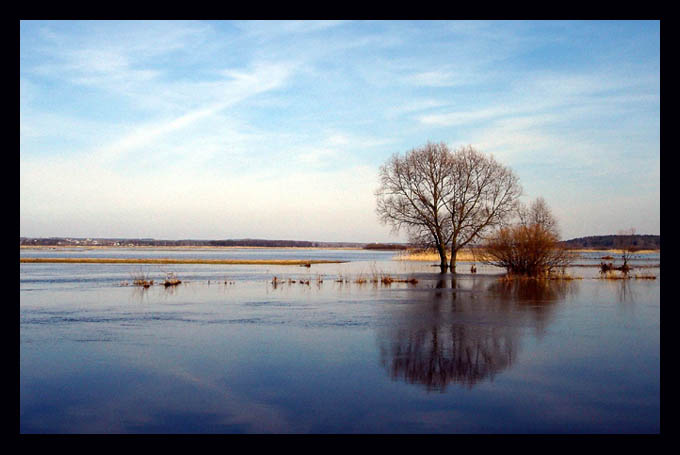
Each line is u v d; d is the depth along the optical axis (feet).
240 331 65.87
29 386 42.06
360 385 41.88
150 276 174.09
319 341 59.47
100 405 37.50
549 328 67.41
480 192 179.63
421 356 51.70
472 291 117.39
